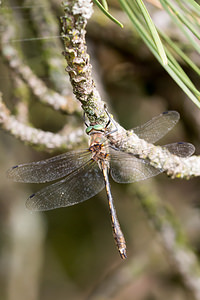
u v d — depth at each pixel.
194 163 0.39
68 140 0.42
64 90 0.43
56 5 0.46
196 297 0.46
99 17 0.47
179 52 0.37
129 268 0.52
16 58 0.42
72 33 0.36
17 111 0.43
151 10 0.46
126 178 0.43
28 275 0.53
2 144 0.53
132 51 0.48
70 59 0.36
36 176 0.43
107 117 0.38
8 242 0.53
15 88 0.43
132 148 0.39
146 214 0.48
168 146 0.40
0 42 0.42
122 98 0.53
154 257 0.52
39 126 0.53
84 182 0.44
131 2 0.37
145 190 0.48
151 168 0.43
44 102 0.42
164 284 0.53
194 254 0.47
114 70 0.50
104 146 0.43
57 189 0.43
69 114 0.42
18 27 0.44
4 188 0.53
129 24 0.47
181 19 0.36
